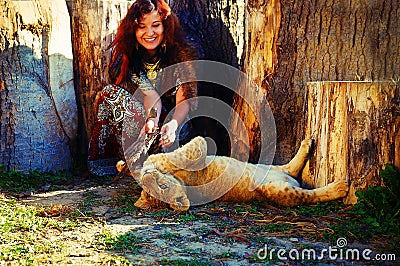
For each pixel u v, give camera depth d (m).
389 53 3.09
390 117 2.78
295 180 3.06
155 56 3.48
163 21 3.40
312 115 3.08
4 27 3.61
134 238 2.50
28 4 3.69
